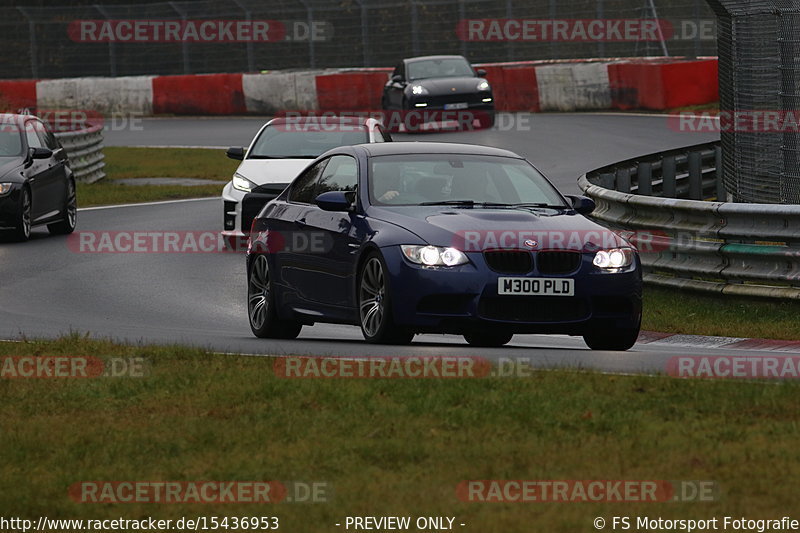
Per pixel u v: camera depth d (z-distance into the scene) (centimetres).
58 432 2398
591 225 3534
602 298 3403
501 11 15512
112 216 7912
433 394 2578
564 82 13500
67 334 3928
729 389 2586
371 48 16288
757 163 6003
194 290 5247
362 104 15062
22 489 2044
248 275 4153
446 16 16012
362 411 2484
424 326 3347
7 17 17675
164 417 2509
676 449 2153
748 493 1920
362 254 3522
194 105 16162
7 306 4756
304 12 16550
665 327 4203
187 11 16725
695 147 7944
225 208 6228
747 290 4503
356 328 4538
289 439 2302
